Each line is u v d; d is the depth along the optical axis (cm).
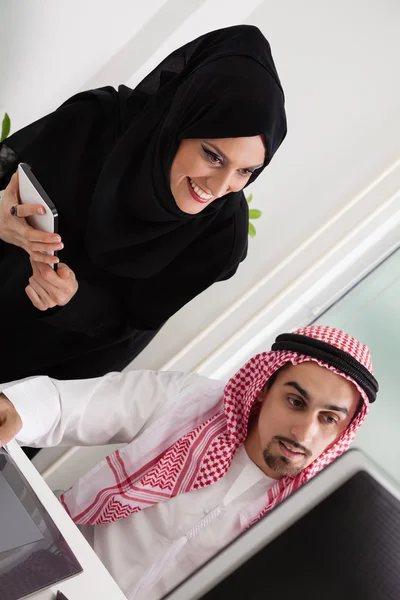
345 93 186
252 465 127
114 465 127
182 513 123
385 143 187
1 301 150
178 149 127
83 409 125
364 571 32
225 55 126
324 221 190
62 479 190
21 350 154
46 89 183
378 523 32
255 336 193
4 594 67
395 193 186
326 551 32
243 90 122
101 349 161
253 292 193
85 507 127
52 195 145
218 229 146
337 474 33
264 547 32
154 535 123
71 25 175
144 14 178
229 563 32
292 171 191
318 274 189
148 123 135
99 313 146
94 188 143
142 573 120
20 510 79
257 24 184
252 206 193
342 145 188
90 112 146
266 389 128
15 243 130
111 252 144
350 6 181
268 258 193
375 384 122
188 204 131
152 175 132
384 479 33
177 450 127
